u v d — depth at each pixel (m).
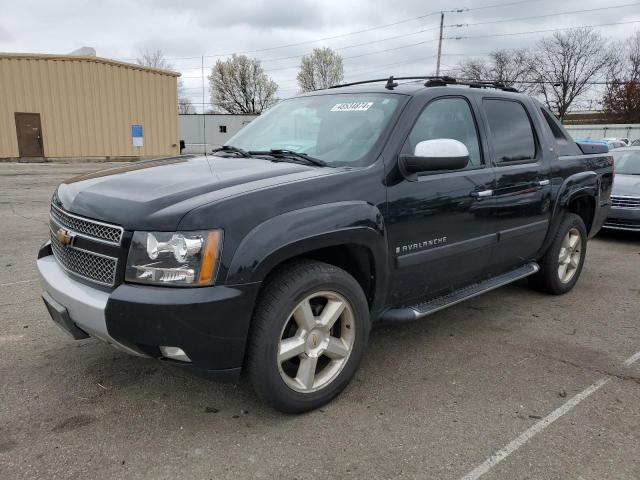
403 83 3.88
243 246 2.54
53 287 2.86
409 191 3.28
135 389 3.20
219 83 77.44
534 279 5.14
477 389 3.29
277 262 2.65
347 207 2.92
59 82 23.16
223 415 2.94
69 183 3.30
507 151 4.21
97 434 2.74
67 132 23.64
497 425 2.88
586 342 4.06
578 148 5.30
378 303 3.29
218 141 47.97
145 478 2.41
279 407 2.85
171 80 26.80
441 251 3.56
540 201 4.48
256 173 2.98
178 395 3.14
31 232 7.59
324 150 3.43
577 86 61.53
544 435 2.80
